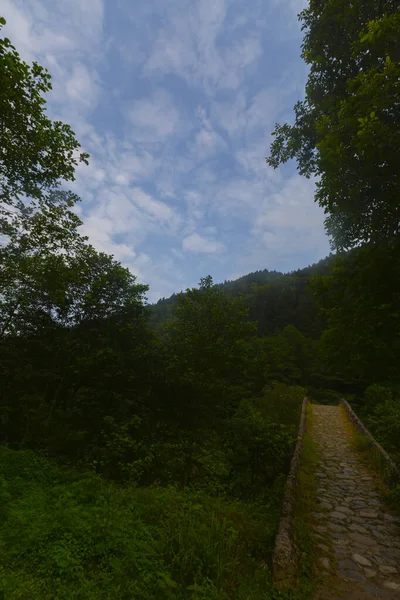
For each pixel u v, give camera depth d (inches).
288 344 1657.2
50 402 414.9
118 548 136.9
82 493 210.2
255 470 285.0
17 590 104.6
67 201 370.9
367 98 139.3
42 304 449.1
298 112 244.5
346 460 348.8
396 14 130.8
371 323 161.0
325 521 201.9
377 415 595.5
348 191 168.4
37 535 143.9
